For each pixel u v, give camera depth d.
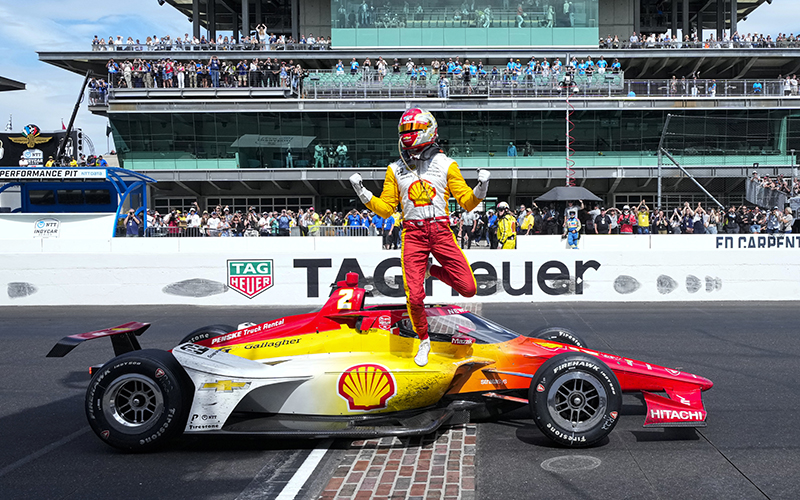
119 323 11.40
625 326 10.39
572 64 33.12
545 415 4.91
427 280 13.53
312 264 13.70
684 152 33.09
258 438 5.45
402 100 33.06
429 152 5.15
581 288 13.49
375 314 5.65
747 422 5.62
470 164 33.75
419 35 36.78
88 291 13.76
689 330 10.01
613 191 36.22
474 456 4.87
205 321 11.54
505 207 19.14
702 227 23.33
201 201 37.78
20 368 8.12
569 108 32.72
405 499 4.07
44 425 5.88
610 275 13.46
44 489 4.40
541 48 36.47
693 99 32.50
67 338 5.44
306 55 36.91
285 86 33.47
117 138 34.09
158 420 5.00
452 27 36.56
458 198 5.09
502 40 36.62
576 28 36.56
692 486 4.26
